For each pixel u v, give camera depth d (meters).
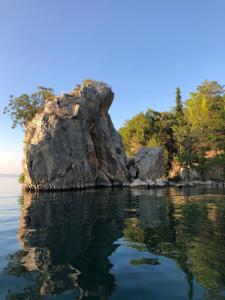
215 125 66.81
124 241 9.92
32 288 5.98
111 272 6.93
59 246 9.25
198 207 19.61
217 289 5.99
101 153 50.12
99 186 47.78
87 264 7.50
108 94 52.47
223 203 22.12
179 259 7.92
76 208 19.25
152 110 78.75
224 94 78.69
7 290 5.89
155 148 54.91
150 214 16.31
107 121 53.25
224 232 11.37
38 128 42.44
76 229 12.00
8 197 28.70
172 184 53.16
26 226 12.75
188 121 75.75
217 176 65.44
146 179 51.12
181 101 82.25
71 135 43.44
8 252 8.56
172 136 73.88
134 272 6.95
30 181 39.28
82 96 47.44
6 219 14.73
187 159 62.62
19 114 56.38
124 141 77.50
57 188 40.19
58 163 40.50
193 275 6.75
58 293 5.76
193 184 56.38
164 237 10.53
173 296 5.66
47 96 57.06
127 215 15.94
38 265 7.38
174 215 15.90
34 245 9.38
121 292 5.82
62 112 44.41
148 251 8.69
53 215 16.06
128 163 54.91
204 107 73.06
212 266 7.34
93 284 6.22
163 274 6.82
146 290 5.94
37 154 39.75
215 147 68.00
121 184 49.81
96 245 9.38
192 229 11.98
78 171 42.59
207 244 9.51
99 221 13.97
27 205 21.20
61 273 6.84
